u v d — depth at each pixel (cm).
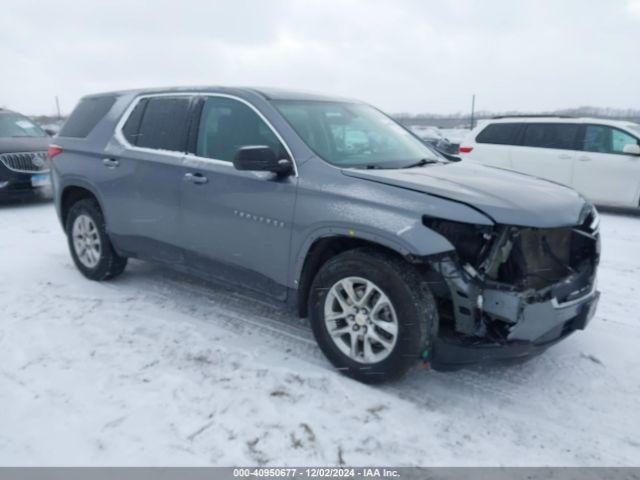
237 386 327
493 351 294
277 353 370
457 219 291
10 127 984
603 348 388
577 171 912
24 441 274
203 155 409
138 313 434
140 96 475
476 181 337
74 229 515
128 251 476
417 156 414
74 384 326
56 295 471
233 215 380
